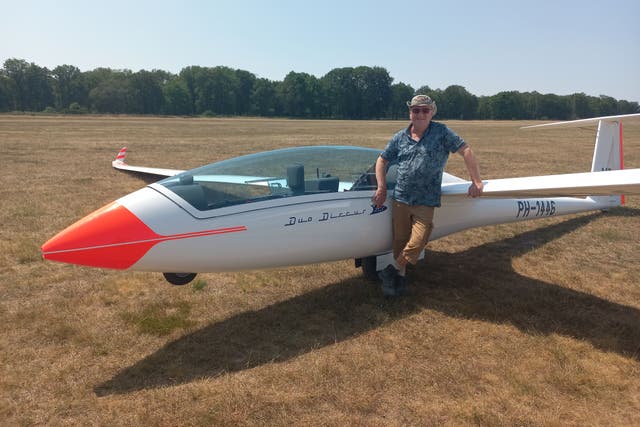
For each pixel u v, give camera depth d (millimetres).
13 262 5043
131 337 3543
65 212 7230
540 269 5117
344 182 4137
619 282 4734
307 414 2650
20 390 2855
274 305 4145
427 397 2816
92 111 112875
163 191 3477
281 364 3180
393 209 4102
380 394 2848
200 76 118750
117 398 2797
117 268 3305
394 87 129000
